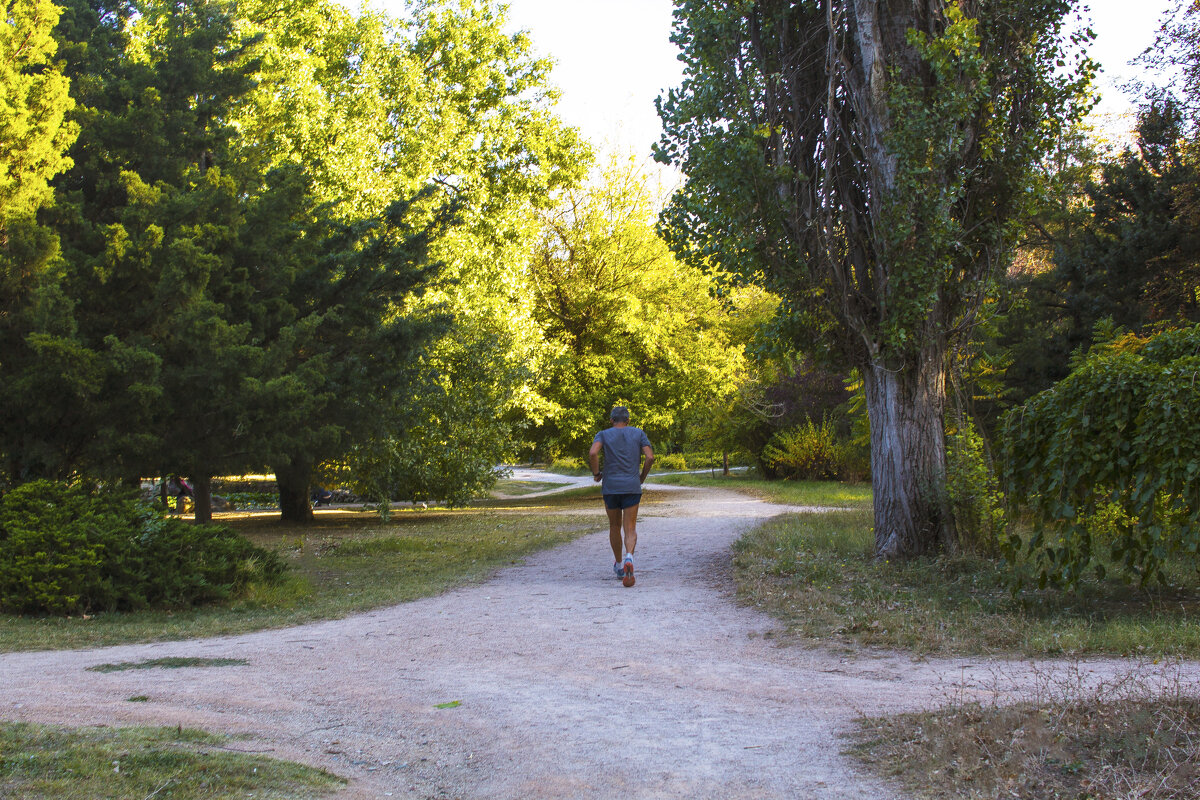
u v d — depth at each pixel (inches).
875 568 365.7
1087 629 238.8
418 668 227.0
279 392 391.9
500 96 1072.2
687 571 410.3
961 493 377.4
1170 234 733.3
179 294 390.3
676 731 164.9
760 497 989.2
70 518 347.3
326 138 835.4
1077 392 282.2
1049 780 124.6
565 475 2421.3
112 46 546.6
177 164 470.0
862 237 404.2
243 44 556.1
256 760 139.5
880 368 393.4
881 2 391.9
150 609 340.5
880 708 174.4
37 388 370.6
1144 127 807.1
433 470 856.3
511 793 134.0
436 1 1042.1
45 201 401.7
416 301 737.6
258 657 243.1
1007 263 399.5
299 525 839.7
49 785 117.3
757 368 1347.2
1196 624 234.5
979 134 389.4
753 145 379.9
